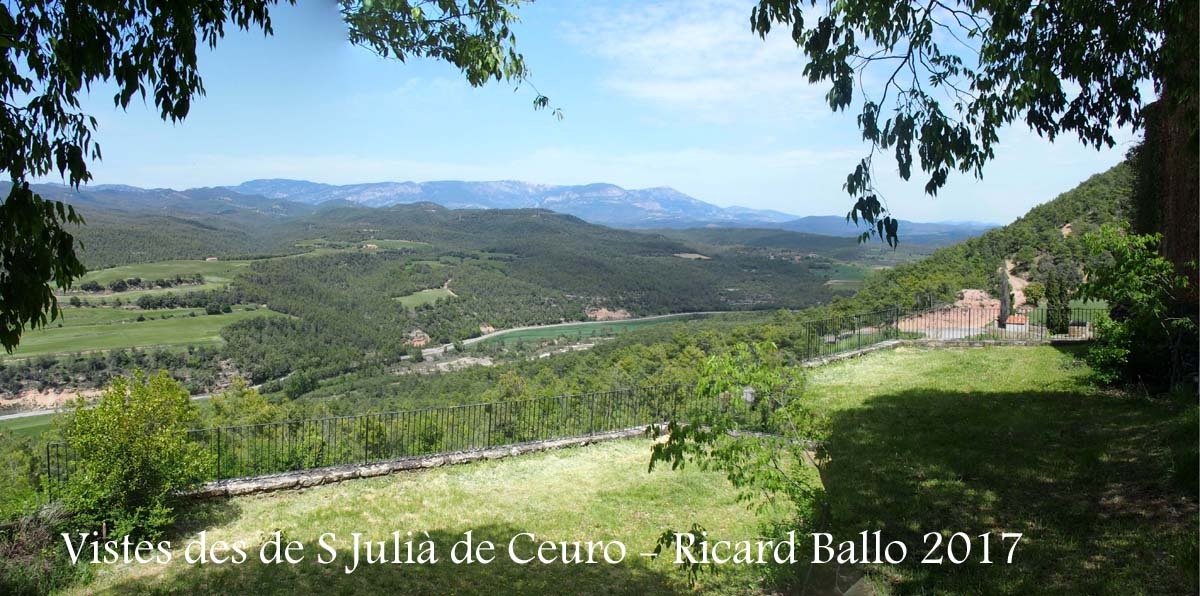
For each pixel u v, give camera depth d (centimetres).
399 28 571
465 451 1202
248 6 427
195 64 420
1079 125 612
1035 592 474
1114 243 1023
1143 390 1058
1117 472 703
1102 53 568
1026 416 998
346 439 1496
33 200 347
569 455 1235
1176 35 514
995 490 701
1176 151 1270
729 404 502
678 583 669
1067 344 1658
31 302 349
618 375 2848
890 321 2127
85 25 366
